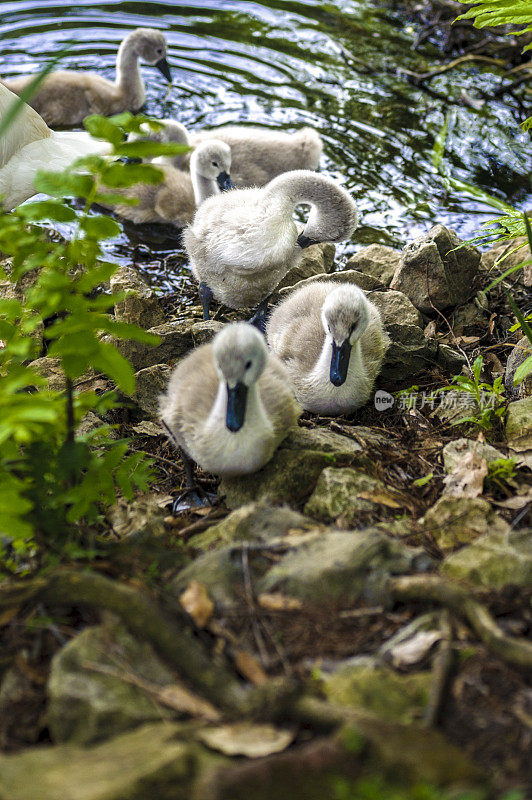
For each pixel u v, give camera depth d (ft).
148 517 13.75
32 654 10.38
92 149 24.57
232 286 20.99
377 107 31.58
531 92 32.42
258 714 9.15
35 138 23.49
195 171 25.45
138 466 13.32
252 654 10.23
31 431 11.71
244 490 14.46
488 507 13.00
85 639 10.08
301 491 14.42
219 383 14.92
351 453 14.89
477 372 16.61
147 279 24.00
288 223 20.48
